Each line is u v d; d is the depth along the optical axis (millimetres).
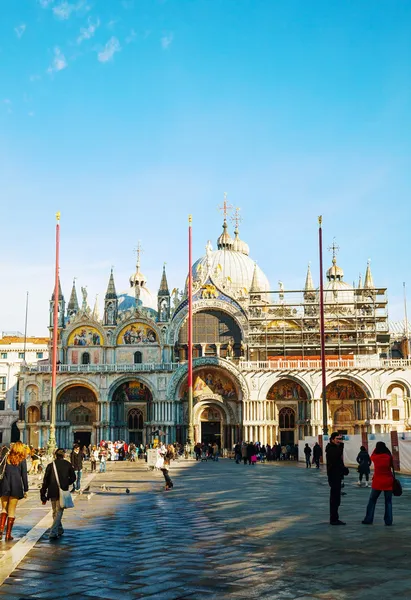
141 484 44438
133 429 102188
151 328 103000
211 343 102312
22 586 15055
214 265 119500
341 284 125812
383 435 54688
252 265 122562
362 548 18469
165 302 103500
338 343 100062
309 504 29953
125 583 15203
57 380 100562
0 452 22906
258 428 95938
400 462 51562
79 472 38469
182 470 60375
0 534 21219
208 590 14430
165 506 30578
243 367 97375
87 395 102688
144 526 23875
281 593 14016
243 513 26969
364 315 102000
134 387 102188
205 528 22984
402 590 14016
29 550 19141
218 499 33125
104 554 18531
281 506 29266
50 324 104812
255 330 101562
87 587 14898
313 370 96188
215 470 59781
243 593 14109
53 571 16500
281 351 103312
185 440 99312
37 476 52719
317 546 18891
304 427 97562
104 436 98438
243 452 73875
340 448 23406
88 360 103062
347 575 15375
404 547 18562
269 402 97875
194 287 102875
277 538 20422
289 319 101188
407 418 94500
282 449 93438
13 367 127750
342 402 97438
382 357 110188
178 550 18906
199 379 100188
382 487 22812
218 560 17391
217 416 100250
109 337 102875
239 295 109125
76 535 21922
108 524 24547
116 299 104438
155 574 16000
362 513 26188
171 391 98250
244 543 19719
